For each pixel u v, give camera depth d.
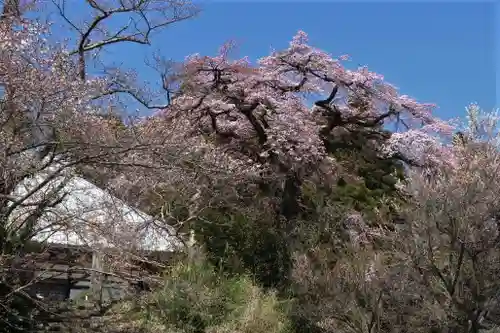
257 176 11.86
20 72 6.61
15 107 6.67
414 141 14.83
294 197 13.21
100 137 7.41
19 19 7.26
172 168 7.90
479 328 6.89
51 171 7.19
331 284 7.77
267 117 14.51
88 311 7.98
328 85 15.91
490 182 7.13
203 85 13.92
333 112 15.96
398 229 7.47
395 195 13.36
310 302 8.04
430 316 6.85
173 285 8.45
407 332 7.02
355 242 8.89
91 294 8.59
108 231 7.35
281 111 14.36
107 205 7.55
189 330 8.09
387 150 15.11
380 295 7.20
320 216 11.48
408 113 16.11
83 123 7.18
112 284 8.57
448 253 7.09
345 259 8.36
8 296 6.65
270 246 10.38
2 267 6.48
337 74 15.48
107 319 7.86
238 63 14.25
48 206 7.18
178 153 7.94
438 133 15.67
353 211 12.09
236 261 9.91
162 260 9.42
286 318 8.47
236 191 11.11
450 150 14.45
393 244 7.77
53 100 6.82
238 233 10.52
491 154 7.47
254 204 11.84
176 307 8.27
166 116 13.12
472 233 6.91
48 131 7.13
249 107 14.39
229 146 14.23
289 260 9.69
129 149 7.33
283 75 15.52
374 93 15.75
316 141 14.34
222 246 10.34
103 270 7.88
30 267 7.21
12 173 6.70
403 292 7.11
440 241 7.06
